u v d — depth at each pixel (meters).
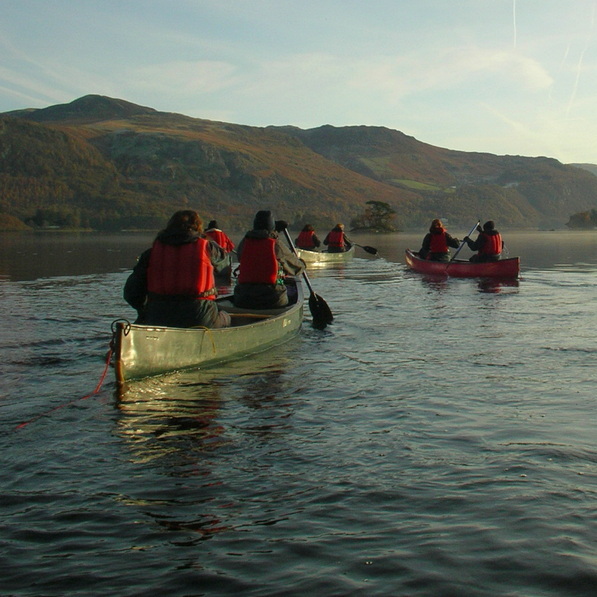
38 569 2.61
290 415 4.62
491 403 4.86
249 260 8.05
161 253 6.28
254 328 6.87
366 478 3.46
